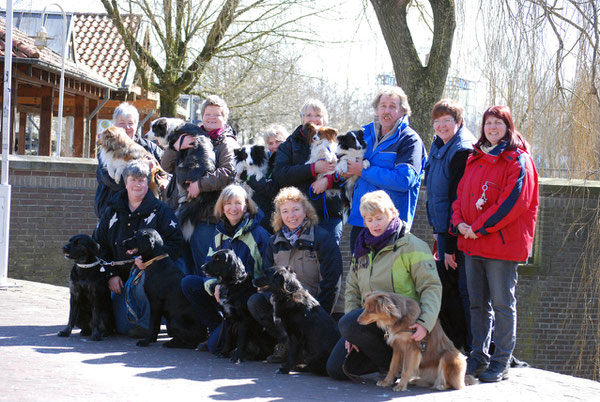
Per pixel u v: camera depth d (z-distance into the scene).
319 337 4.83
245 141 30.70
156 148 7.22
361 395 4.25
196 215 6.25
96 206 6.71
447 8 12.14
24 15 20.97
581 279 10.55
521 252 4.57
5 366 4.65
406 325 4.27
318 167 5.70
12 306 7.31
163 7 17.06
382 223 4.63
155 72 17.64
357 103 23.38
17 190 10.48
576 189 10.73
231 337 5.49
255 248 5.71
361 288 4.80
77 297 5.91
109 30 24.42
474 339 4.77
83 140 19.86
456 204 4.82
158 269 5.73
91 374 4.57
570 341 10.94
